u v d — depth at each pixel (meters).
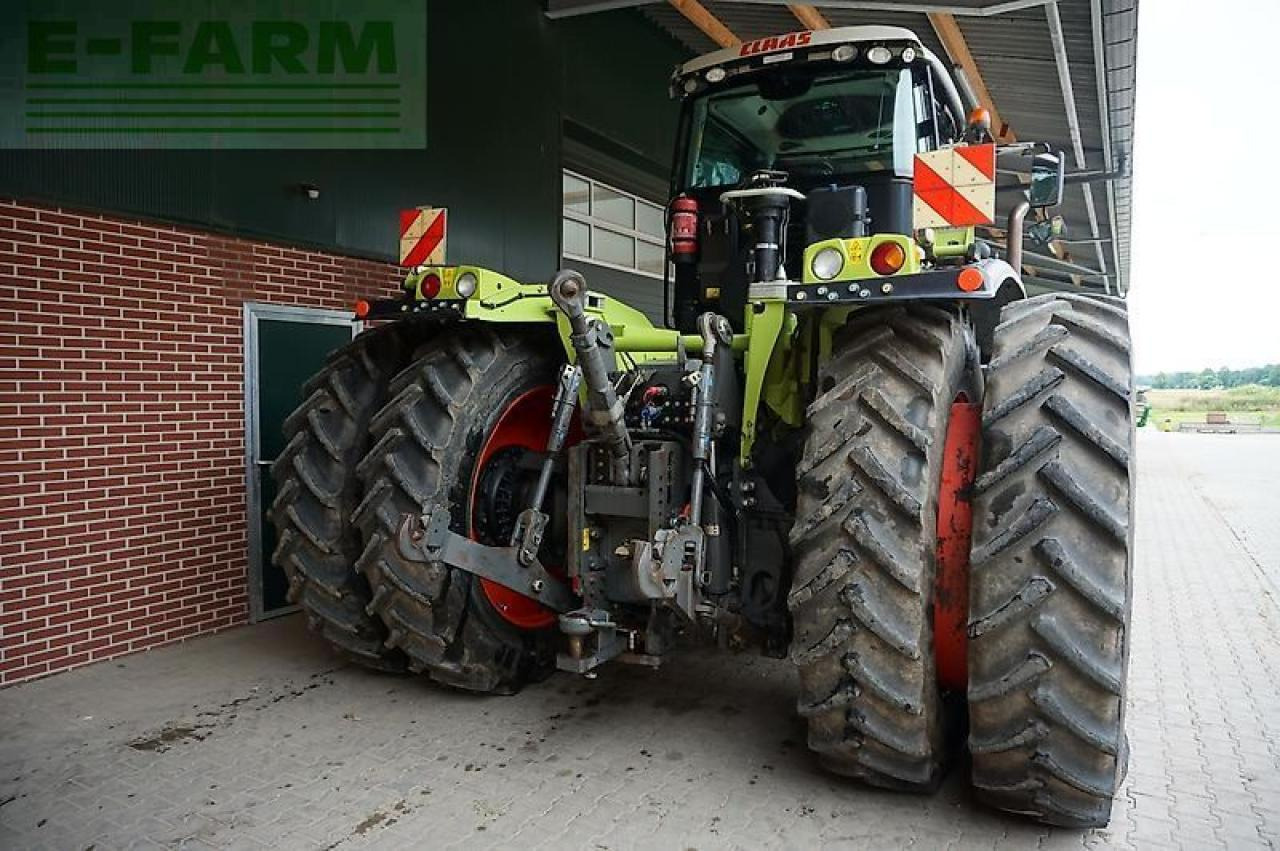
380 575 3.11
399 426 3.15
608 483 3.04
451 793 2.68
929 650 2.41
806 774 2.80
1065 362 2.37
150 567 4.15
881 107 3.43
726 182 3.68
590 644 2.91
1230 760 2.99
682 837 2.43
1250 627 4.70
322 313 4.89
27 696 3.52
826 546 2.43
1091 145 8.11
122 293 3.99
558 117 6.76
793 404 2.97
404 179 5.37
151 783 2.76
